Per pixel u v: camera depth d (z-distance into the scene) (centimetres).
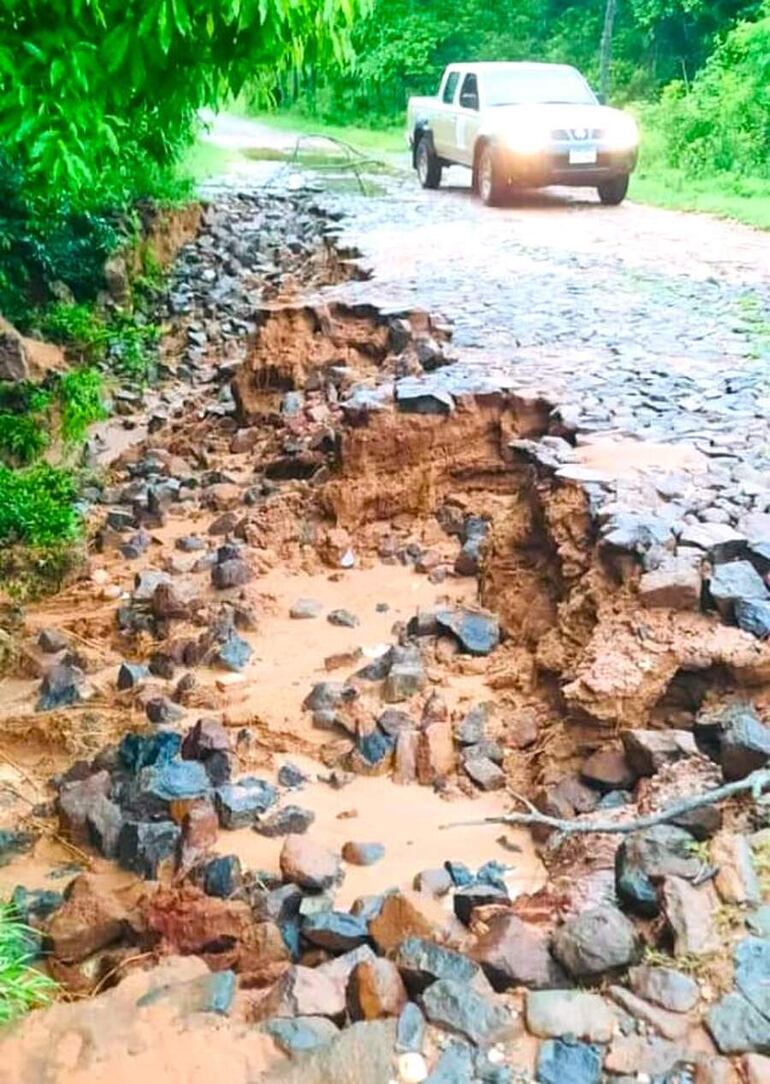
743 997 298
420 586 707
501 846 463
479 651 615
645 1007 299
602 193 1775
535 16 3497
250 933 375
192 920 388
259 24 627
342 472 792
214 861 436
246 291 1534
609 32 2805
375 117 3488
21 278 1336
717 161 2045
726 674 478
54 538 811
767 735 423
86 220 1419
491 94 1808
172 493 899
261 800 493
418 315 1014
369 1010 303
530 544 654
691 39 2906
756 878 343
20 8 603
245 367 1048
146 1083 281
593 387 810
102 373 1270
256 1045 291
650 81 2920
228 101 779
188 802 488
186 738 538
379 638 651
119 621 700
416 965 315
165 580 743
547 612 611
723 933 324
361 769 524
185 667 638
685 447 693
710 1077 278
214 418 1064
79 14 597
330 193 1936
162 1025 299
